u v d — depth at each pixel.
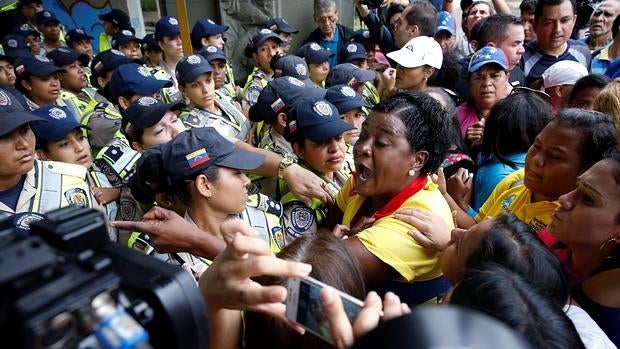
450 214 1.43
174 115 2.43
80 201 1.90
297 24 5.89
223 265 0.75
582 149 1.31
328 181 2.02
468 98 2.84
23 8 6.13
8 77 4.05
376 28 4.80
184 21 3.61
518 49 3.07
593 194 1.08
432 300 1.30
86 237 0.51
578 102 2.14
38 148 2.18
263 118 2.46
